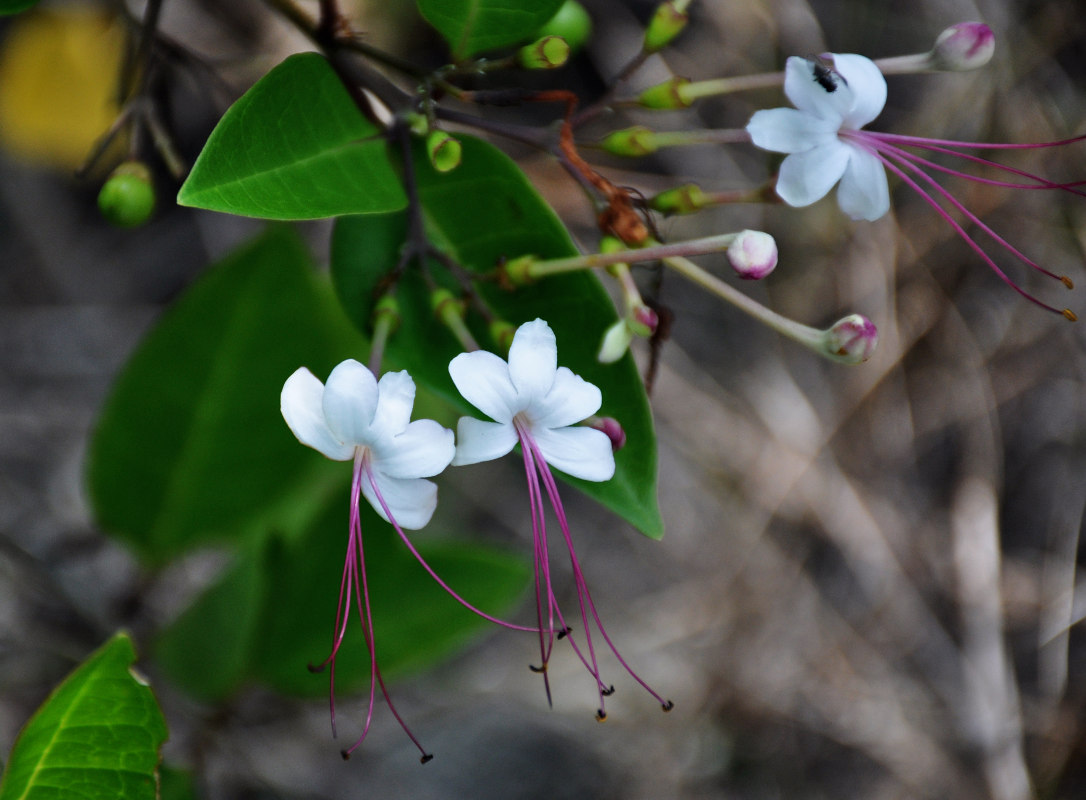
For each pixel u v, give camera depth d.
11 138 0.42
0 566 0.44
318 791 0.45
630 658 0.53
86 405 0.50
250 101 0.33
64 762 0.33
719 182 0.55
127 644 0.33
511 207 0.35
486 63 0.35
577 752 0.50
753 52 0.55
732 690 0.54
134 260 0.52
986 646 0.55
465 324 0.35
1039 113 0.55
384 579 0.39
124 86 0.37
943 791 0.54
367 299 0.35
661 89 0.35
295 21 0.35
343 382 0.33
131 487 0.38
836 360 0.34
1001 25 0.55
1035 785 0.54
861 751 0.55
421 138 0.35
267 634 0.39
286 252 0.37
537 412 0.34
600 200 0.35
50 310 0.51
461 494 0.52
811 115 0.34
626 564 0.55
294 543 0.38
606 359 0.34
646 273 0.36
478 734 0.48
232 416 0.38
